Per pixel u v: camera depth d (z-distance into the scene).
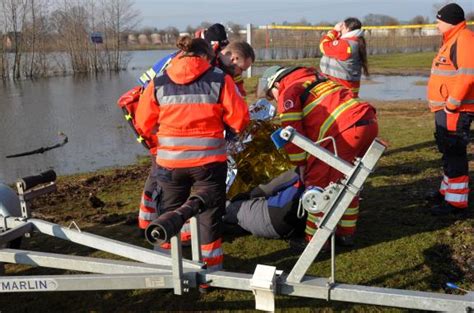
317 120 4.70
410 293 3.22
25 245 5.45
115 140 11.77
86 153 10.50
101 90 23.47
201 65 3.96
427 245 5.04
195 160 3.99
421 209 6.02
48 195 7.16
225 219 5.47
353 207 4.93
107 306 4.16
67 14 35.12
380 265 4.64
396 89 20.25
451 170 5.71
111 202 6.83
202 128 3.97
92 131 12.98
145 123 4.27
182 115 3.95
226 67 5.26
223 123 4.12
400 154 8.71
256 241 5.31
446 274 4.47
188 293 4.28
